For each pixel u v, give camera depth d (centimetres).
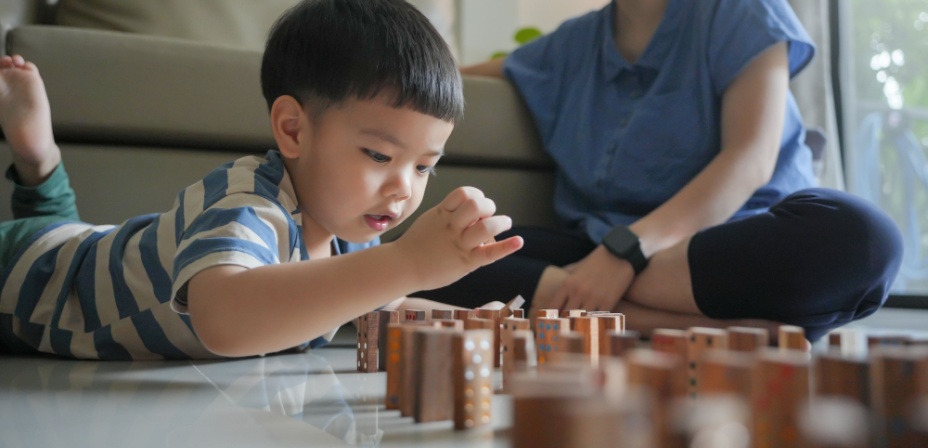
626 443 30
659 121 138
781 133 128
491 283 121
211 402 63
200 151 136
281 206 78
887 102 249
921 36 244
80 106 129
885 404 37
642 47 148
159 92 132
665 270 111
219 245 69
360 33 79
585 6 272
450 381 54
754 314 107
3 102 110
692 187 121
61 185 118
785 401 35
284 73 84
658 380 35
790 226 105
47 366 86
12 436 50
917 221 245
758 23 132
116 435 50
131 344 90
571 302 113
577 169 147
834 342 60
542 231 141
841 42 248
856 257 102
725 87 133
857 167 252
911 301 223
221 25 176
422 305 108
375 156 79
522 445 31
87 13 167
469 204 65
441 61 82
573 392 31
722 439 35
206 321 67
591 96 150
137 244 89
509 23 261
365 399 64
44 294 94
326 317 66
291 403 62
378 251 67
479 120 156
